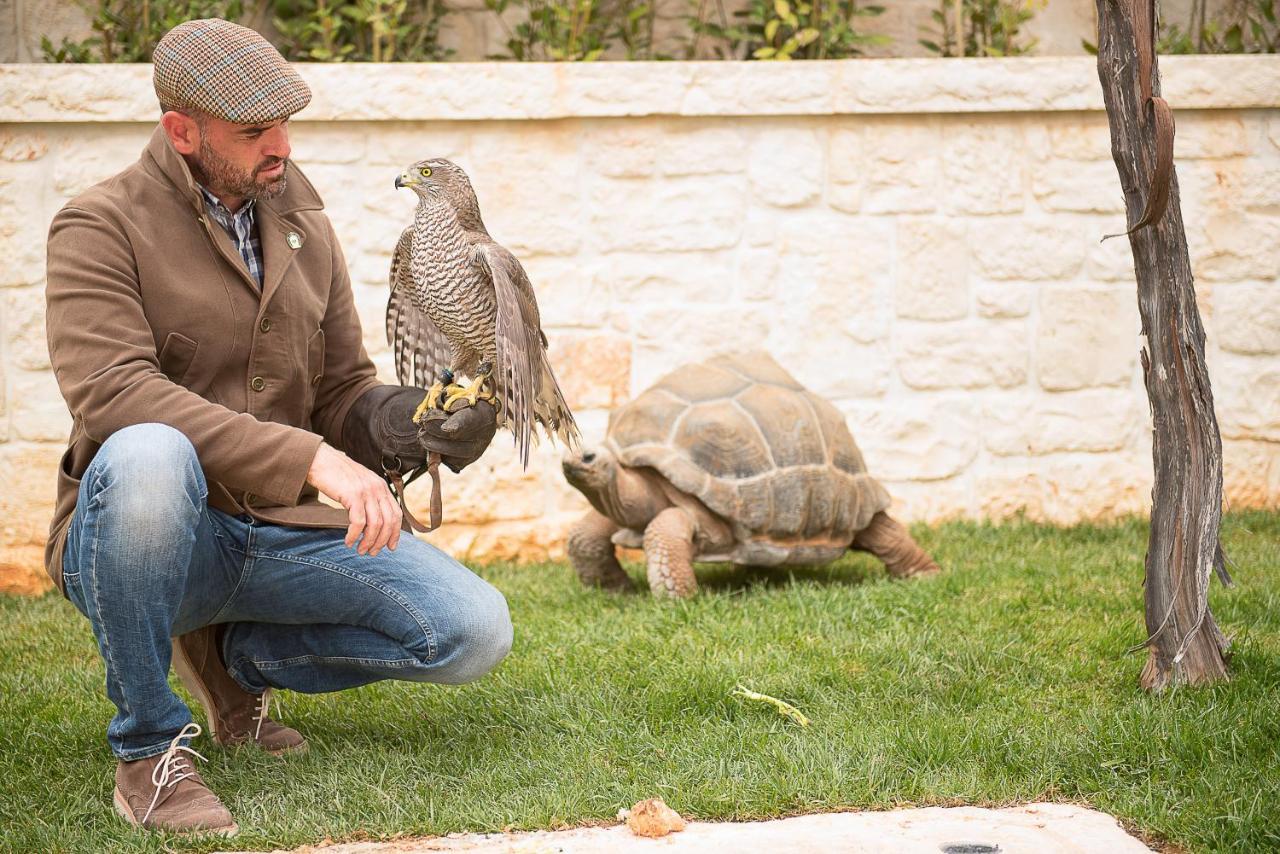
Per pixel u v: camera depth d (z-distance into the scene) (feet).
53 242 9.58
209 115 9.37
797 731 11.06
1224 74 20.56
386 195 19.99
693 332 20.61
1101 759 10.07
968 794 9.55
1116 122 11.96
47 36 21.48
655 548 16.29
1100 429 21.33
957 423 21.13
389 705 11.93
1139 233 11.98
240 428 9.17
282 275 10.18
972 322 21.02
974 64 20.34
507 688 12.17
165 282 9.71
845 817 9.23
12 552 19.62
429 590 9.96
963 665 12.80
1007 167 20.81
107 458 8.86
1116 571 16.90
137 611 8.95
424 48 22.67
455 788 9.92
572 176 20.24
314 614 10.24
